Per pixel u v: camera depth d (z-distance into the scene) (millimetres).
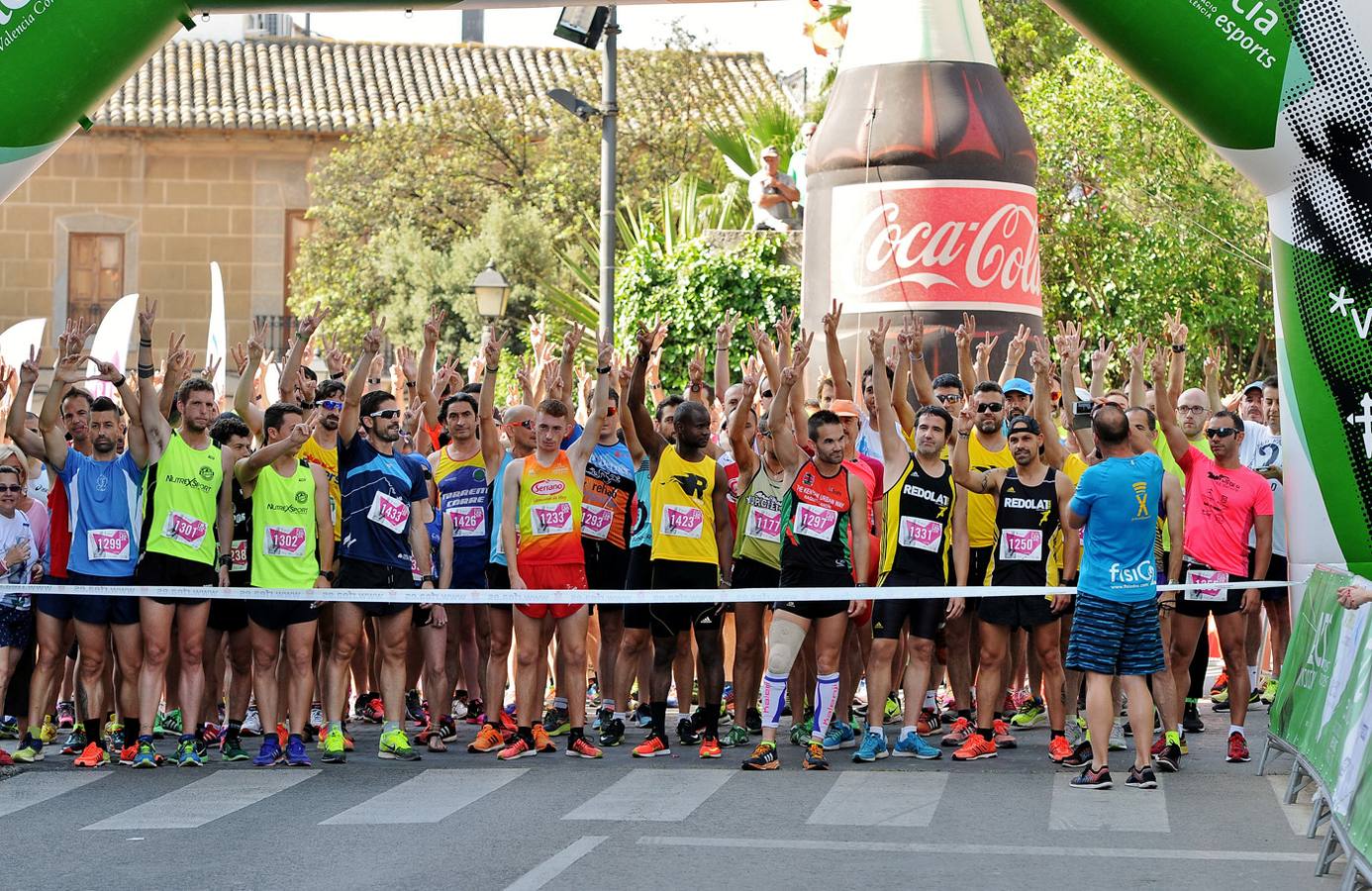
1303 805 7723
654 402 11852
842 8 23844
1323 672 7480
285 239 33875
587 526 10125
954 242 12703
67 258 33625
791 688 9781
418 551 9430
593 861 6520
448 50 36250
